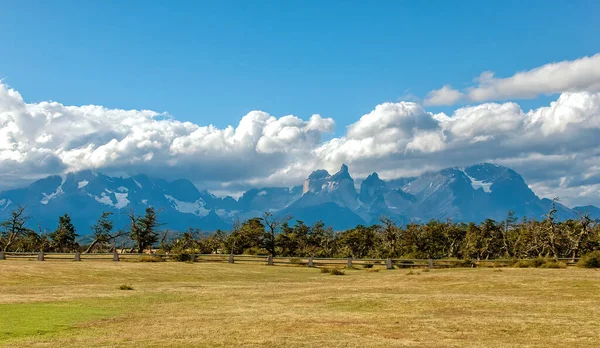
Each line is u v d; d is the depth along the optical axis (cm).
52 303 2350
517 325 1719
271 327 1736
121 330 1695
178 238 12694
